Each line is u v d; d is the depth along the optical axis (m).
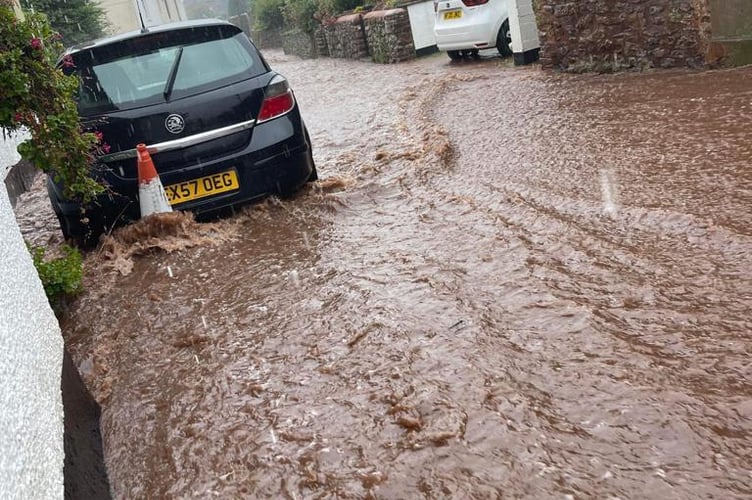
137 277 5.34
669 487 2.36
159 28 6.40
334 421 3.10
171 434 3.31
